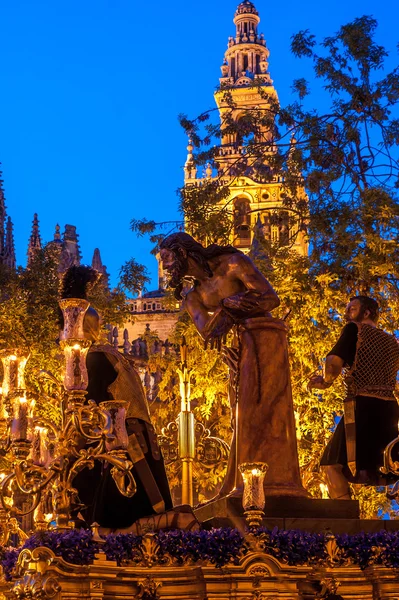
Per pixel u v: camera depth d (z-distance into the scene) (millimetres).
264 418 10867
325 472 11492
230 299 11133
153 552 9195
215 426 22938
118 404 9352
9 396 9859
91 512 10711
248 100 76875
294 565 9305
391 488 10852
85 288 11312
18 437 9430
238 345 11180
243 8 83688
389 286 22484
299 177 25766
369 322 11664
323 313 22250
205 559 9180
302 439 21141
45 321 26406
